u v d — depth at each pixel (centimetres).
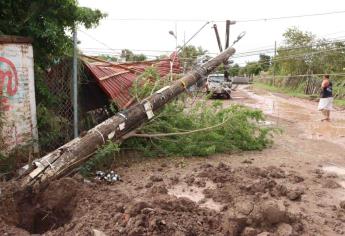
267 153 936
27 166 639
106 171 730
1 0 708
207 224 483
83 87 928
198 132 898
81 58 873
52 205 550
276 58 3781
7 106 662
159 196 582
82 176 661
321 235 494
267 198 598
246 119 960
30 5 743
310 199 623
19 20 752
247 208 502
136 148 865
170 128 880
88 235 437
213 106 972
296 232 486
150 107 842
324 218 548
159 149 862
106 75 945
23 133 698
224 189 637
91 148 700
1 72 647
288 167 812
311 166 829
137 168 772
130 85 969
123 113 802
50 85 816
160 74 1080
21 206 550
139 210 486
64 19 796
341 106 2128
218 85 2720
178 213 495
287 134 1216
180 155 872
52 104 814
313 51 3366
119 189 643
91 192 567
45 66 803
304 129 1330
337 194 653
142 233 438
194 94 1042
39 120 757
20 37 673
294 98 2861
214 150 874
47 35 741
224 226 472
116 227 457
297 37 3666
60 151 660
